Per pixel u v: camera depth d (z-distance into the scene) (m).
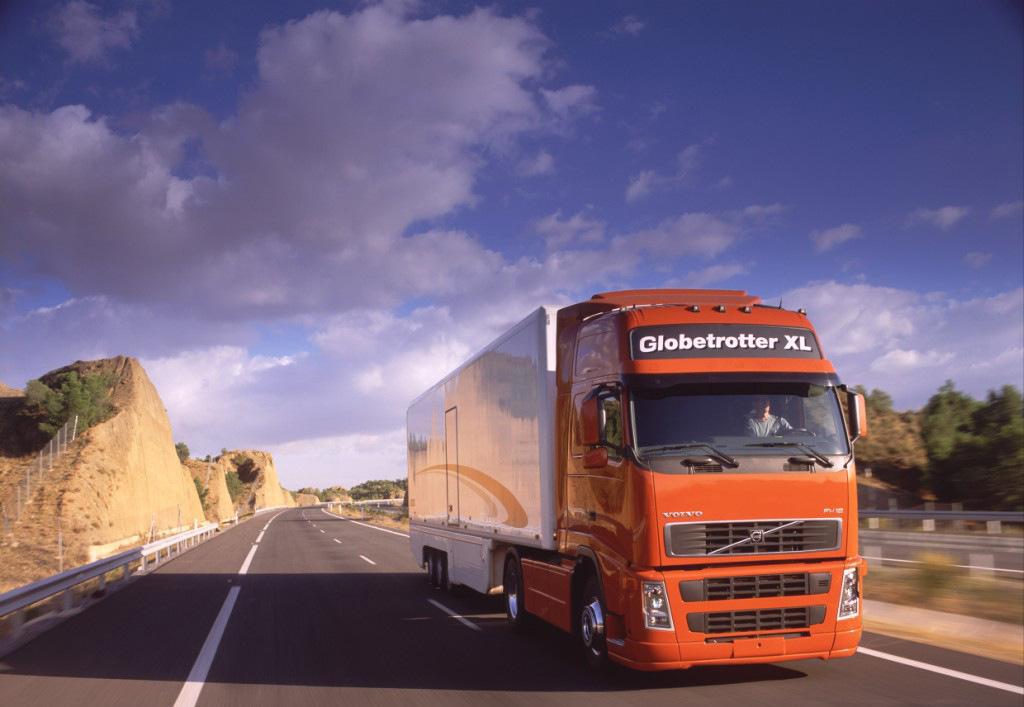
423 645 10.52
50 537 37.47
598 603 8.35
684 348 7.85
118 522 46.38
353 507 126.31
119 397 67.19
